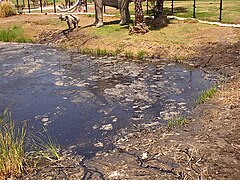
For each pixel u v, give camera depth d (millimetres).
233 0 28188
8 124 7719
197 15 19328
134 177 5133
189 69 11953
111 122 7664
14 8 25812
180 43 14109
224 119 7078
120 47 14945
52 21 20453
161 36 15203
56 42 17531
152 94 9461
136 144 6383
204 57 12742
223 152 5629
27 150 6375
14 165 5438
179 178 4988
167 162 5480
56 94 9797
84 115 8148
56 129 7391
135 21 15891
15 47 17266
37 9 28078
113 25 18141
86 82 10883
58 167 5652
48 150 6355
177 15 19891
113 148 6328
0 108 8828
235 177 4879
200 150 5758
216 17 18125
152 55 13859
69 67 12906
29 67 13062
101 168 5539
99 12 17953
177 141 6242
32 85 10750
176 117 7719
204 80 10594
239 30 14484
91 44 16016
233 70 11094
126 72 11883
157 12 17047
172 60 13211
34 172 5484
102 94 9633
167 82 10531
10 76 11859
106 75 11594
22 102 9227
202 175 4996
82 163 5777
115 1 17891
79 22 20016
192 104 8516
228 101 8180
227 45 13070
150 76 11273
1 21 22203
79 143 6652
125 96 9398
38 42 18297
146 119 7750
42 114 8312
